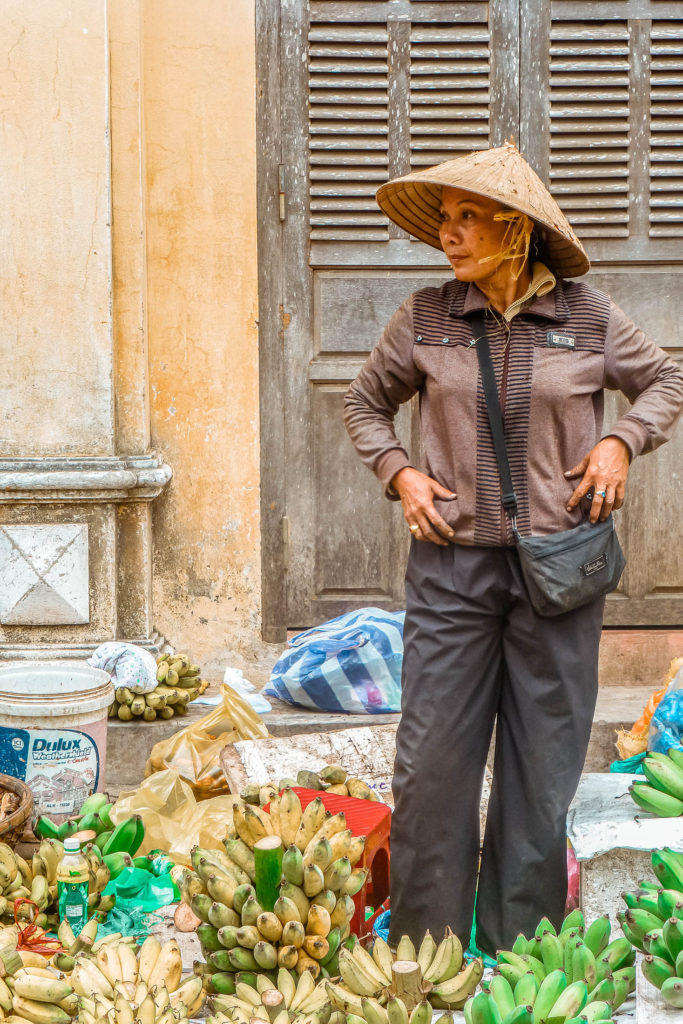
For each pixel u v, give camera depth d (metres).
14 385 4.32
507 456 2.73
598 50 4.62
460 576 2.79
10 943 2.66
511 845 2.84
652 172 4.67
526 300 2.74
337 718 4.23
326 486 4.71
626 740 3.80
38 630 4.39
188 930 3.07
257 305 4.59
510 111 4.64
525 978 2.39
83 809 3.40
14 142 4.24
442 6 4.59
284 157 4.59
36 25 4.20
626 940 2.62
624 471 2.70
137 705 4.12
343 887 2.63
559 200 4.67
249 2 4.47
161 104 4.48
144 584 4.48
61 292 4.29
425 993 2.39
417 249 4.66
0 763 3.53
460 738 2.80
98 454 4.35
